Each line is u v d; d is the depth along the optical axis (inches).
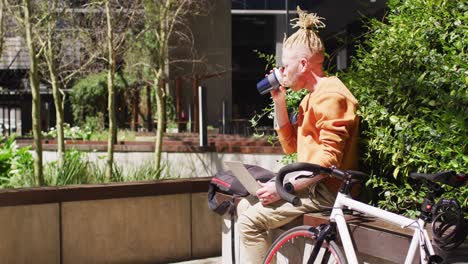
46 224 237.0
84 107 967.0
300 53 141.0
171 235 259.3
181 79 913.5
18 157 378.9
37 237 235.5
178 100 908.6
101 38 478.9
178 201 260.7
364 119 148.0
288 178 138.9
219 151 421.4
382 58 157.0
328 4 767.1
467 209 128.5
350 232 127.7
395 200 150.2
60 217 239.5
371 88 152.6
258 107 1429.6
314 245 127.1
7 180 333.1
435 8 151.0
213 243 267.4
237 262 181.5
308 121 137.0
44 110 1007.0
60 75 558.3
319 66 141.9
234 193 158.9
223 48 1143.6
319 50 140.9
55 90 421.4
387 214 112.7
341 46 196.7
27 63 1000.9
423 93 138.9
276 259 144.7
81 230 243.0
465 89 129.8
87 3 469.1
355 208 119.7
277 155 405.1
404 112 144.7
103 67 645.3
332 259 124.3
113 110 397.1
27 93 1059.9
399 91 144.1
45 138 665.0
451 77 134.1
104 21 477.1
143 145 442.9
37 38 425.7
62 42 500.7
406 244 114.0
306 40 141.3
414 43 148.9
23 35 431.2
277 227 146.6
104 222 246.8
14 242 231.3
